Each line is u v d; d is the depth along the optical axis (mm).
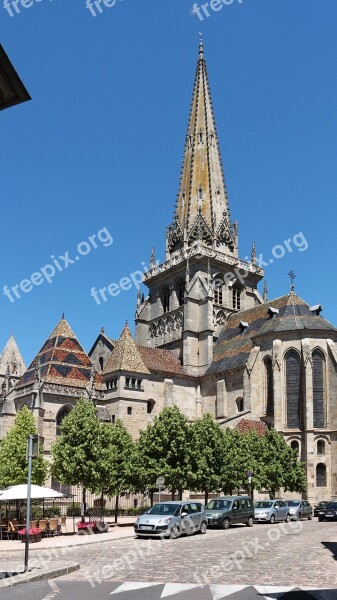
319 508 59094
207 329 103188
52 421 77000
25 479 61625
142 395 87625
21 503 52375
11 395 81500
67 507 64812
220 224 116062
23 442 63812
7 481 61469
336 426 81250
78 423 53812
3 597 18297
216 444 61406
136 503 73875
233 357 96688
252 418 85938
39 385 75562
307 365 82688
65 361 83562
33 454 25156
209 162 119688
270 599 17109
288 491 74562
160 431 58812
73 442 53188
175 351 107688
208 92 125562
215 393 96562
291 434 82375
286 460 73438
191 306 105812
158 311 115062
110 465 52875
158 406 94375
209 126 122688
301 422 82688
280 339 86375
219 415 93438
